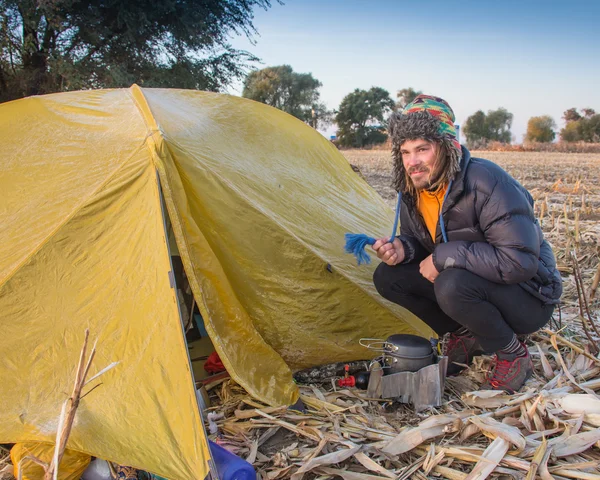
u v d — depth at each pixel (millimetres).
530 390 2896
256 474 2420
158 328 2615
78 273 2758
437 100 2807
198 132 3527
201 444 2273
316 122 78125
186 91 4734
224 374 3268
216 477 2201
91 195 2887
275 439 2746
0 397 2498
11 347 2596
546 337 3824
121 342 2623
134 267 2758
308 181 4395
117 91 4414
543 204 7746
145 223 2824
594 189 13172
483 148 51500
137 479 2383
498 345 3004
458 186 2789
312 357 3357
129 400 2465
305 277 3301
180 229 2865
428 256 3029
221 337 2947
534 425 2707
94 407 2447
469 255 2809
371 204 5254
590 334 3893
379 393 3062
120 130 3266
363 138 65562
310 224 3709
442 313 3453
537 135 70500
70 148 3293
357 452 2510
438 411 2926
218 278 2969
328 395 3125
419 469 2479
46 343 2623
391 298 3414
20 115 3895
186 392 2449
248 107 4816
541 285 2994
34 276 2727
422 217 3133
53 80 14844
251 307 3197
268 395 2928
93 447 2295
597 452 2541
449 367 3406
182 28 15672
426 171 2811
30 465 2305
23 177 3193
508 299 2906
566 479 2314
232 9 16203
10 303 2666
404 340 3014
